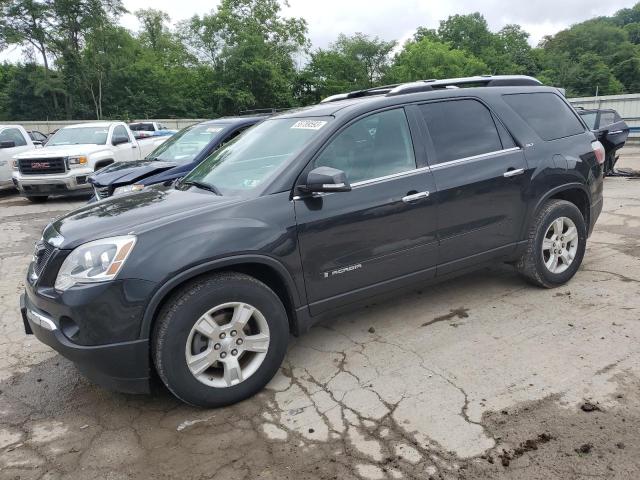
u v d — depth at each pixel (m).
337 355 3.69
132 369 2.85
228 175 3.70
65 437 2.92
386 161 3.67
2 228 8.96
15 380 3.61
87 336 2.77
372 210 3.49
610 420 2.75
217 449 2.73
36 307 3.05
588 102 24.12
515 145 4.28
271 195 3.24
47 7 40.56
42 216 10.06
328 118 3.65
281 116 4.25
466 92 4.19
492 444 2.62
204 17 44.44
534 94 4.65
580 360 3.39
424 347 3.72
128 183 6.60
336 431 2.82
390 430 2.79
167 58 49.91
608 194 9.63
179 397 2.97
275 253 3.14
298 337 3.76
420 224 3.72
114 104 44.62
